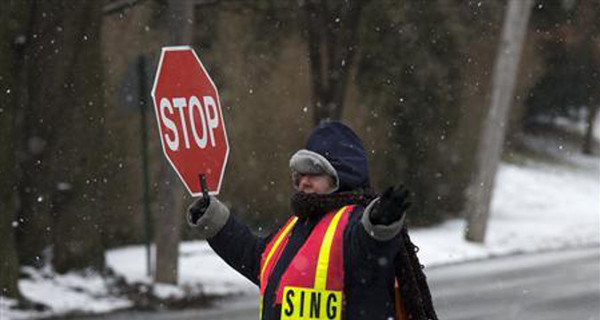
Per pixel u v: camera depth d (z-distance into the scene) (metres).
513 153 96.19
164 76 9.36
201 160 9.49
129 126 46.34
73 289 33.28
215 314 30.61
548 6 73.25
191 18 35.19
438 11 53.50
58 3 34.28
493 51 62.41
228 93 51.78
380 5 49.31
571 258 47.19
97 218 35.81
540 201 77.88
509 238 57.91
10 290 30.58
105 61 44.88
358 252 8.40
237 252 9.64
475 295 34.28
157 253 35.78
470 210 54.53
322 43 50.78
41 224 34.59
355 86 57.22
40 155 34.56
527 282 37.91
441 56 57.56
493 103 54.81
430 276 40.47
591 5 73.50
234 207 53.12
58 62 34.53
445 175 62.97
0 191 30.36
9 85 30.81
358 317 8.54
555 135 110.12
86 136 35.50
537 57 82.75
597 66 90.94
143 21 46.25
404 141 60.16
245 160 53.22
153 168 47.31
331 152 8.98
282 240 9.13
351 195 8.92
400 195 8.05
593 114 108.56
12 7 31.59
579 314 30.17
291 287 8.68
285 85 54.50
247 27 51.56
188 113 9.44
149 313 30.81
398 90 58.12
